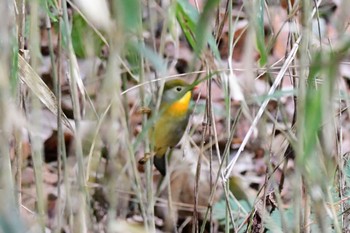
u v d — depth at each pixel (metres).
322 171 3.10
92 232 3.56
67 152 6.33
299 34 3.58
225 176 3.82
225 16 3.55
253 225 4.04
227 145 3.68
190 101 4.69
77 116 3.16
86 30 4.32
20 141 3.45
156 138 4.45
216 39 3.51
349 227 4.03
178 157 5.74
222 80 3.49
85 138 4.03
